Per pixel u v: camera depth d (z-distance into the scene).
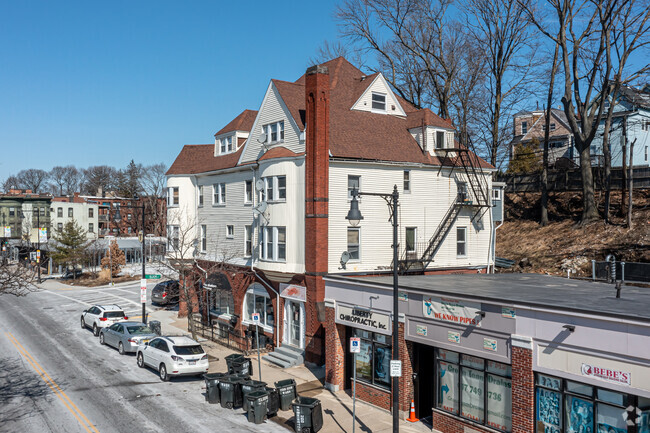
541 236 39.41
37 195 86.94
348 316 21.12
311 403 17.33
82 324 35.56
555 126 62.34
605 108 48.53
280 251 28.05
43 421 17.94
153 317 39.53
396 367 15.66
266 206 28.66
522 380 14.33
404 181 29.66
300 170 26.86
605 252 32.75
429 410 19.17
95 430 17.16
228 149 35.69
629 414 12.12
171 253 38.06
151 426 17.62
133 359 27.16
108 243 70.19
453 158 31.84
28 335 32.97
